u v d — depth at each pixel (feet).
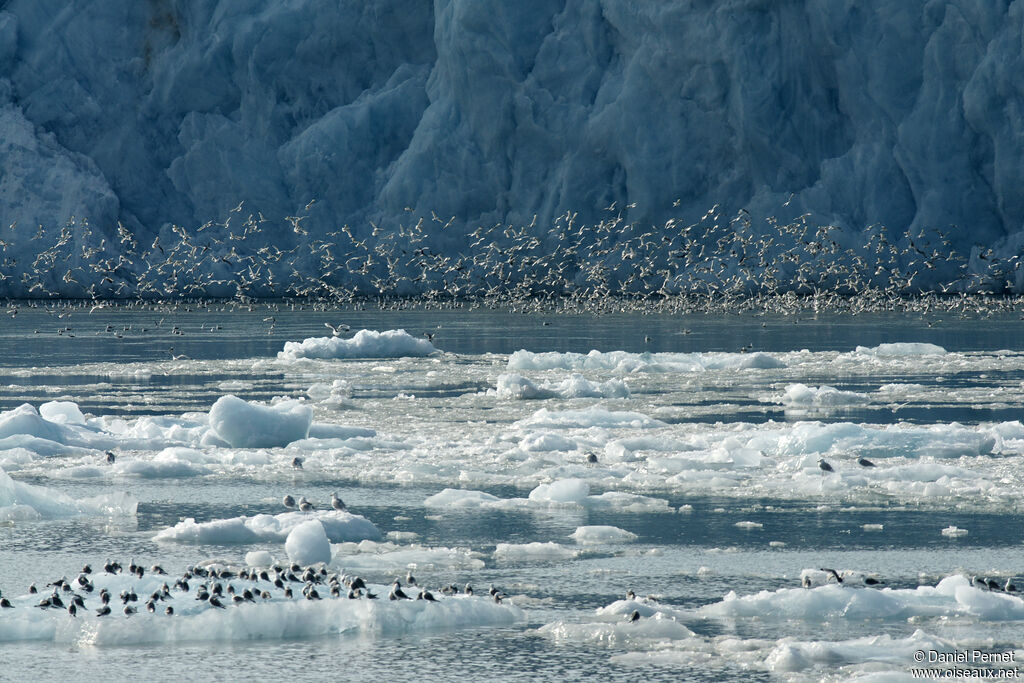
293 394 274.16
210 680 82.89
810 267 628.69
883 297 611.88
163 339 444.14
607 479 159.94
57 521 132.05
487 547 122.11
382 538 125.59
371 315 596.29
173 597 96.94
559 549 119.55
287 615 93.40
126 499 138.62
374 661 87.10
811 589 100.07
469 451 182.60
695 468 168.25
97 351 389.60
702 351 389.60
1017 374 305.94
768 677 83.51
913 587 107.24
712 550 120.16
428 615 95.45
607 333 472.85
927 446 177.27
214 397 264.72
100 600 96.32
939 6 628.69
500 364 349.82
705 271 606.14
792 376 307.78
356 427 201.16
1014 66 608.19
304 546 112.06
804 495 148.97
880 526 130.72
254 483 156.66
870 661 86.07
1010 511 138.21
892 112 642.63
